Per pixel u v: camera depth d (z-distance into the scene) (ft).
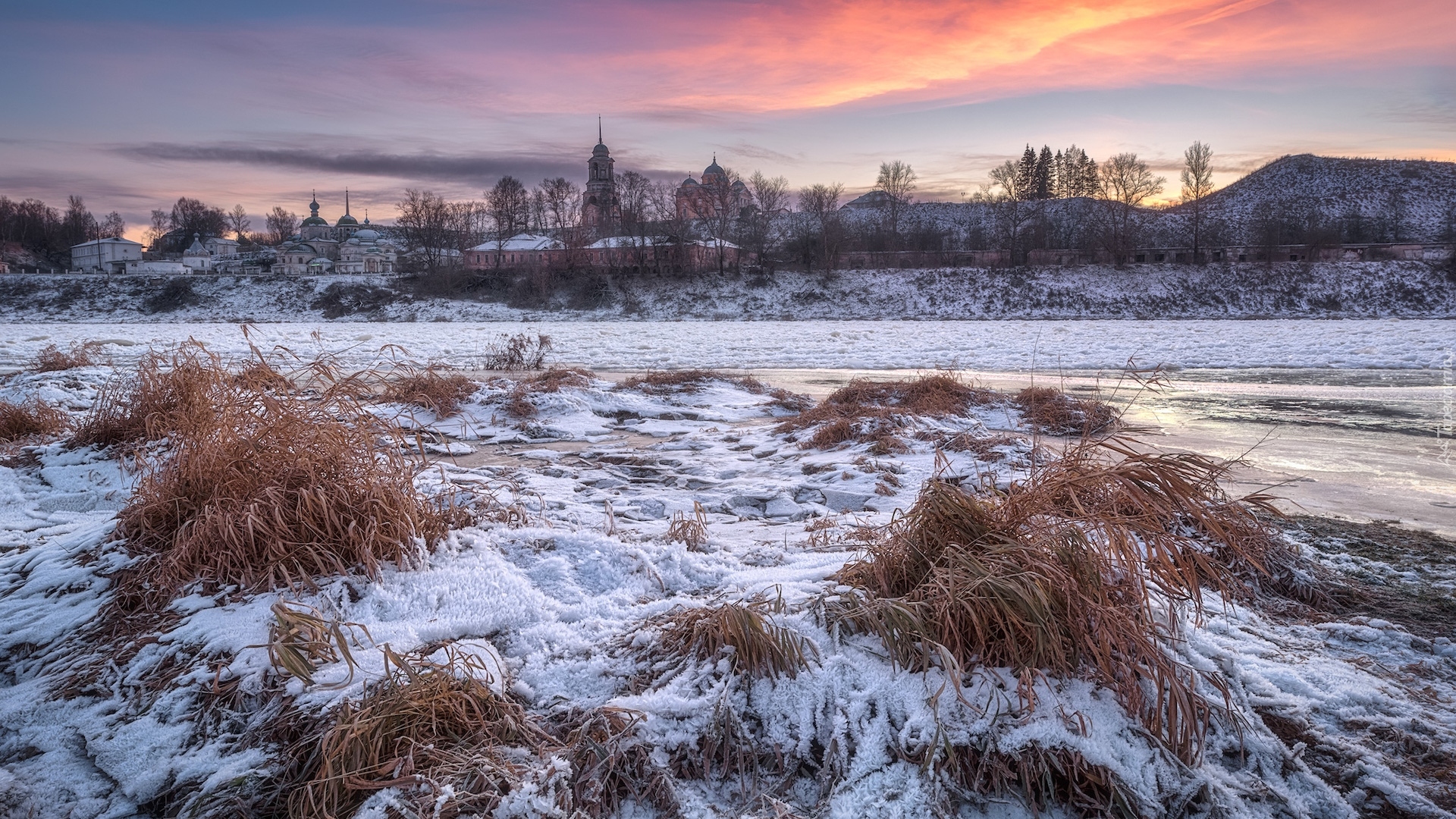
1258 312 222.89
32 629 12.14
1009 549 10.62
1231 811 8.36
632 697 9.71
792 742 9.18
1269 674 10.87
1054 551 10.36
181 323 235.61
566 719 9.62
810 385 53.67
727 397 43.68
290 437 14.56
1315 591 14.24
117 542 14.24
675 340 109.81
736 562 14.42
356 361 68.18
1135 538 10.87
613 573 13.69
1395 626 12.89
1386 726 9.94
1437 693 10.83
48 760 9.53
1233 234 400.67
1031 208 481.46
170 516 14.40
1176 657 10.42
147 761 9.36
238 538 12.66
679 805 8.46
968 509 11.64
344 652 9.65
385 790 8.19
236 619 11.49
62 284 271.49
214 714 9.84
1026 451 25.03
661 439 32.09
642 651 10.86
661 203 354.95
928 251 310.24
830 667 9.88
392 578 12.71
